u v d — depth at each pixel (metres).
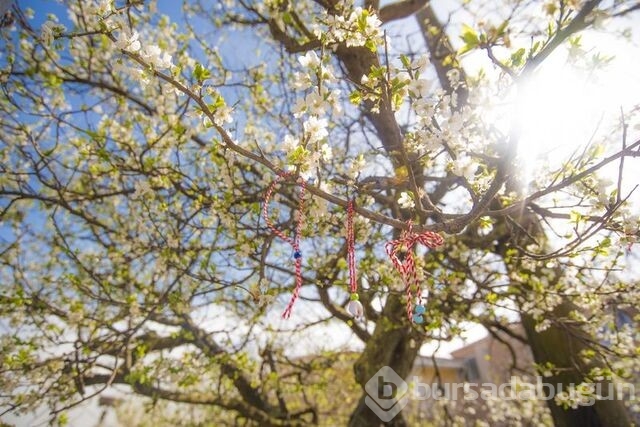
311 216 2.71
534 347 5.63
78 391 4.11
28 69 3.70
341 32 1.99
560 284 3.49
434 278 3.44
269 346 6.19
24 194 3.60
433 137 2.03
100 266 4.84
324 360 7.00
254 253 3.01
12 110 3.98
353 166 2.56
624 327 3.85
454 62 2.16
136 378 4.05
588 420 5.02
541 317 3.75
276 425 6.13
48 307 3.85
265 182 3.17
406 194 2.42
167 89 1.86
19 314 4.16
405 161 1.87
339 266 3.51
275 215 3.56
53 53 3.99
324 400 8.20
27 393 3.77
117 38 1.82
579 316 3.77
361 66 3.98
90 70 4.18
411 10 4.04
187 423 8.44
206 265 3.21
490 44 1.47
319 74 1.86
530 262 3.39
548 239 4.45
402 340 5.48
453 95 1.96
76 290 3.97
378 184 2.85
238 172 4.11
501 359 15.10
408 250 2.04
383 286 3.56
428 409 11.66
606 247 2.37
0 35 3.46
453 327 3.52
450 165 2.15
